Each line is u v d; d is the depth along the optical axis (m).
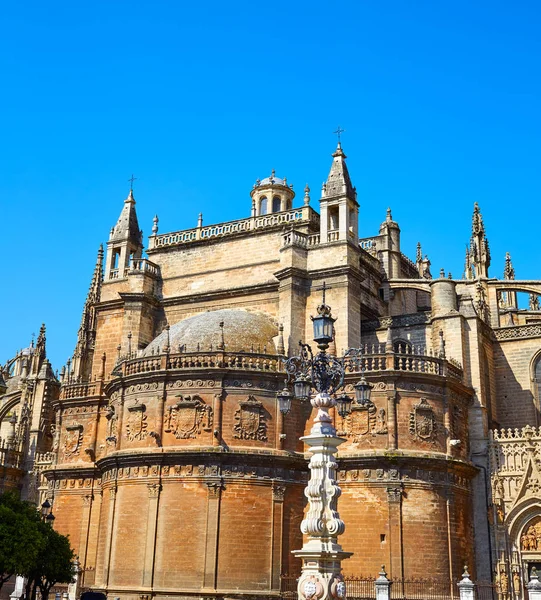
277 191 65.00
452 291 51.53
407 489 43.34
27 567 40.22
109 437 47.84
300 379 24.22
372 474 43.88
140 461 44.88
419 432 44.59
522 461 46.44
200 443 44.09
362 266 57.25
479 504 46.75
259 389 45.28
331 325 24.11
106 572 44.66
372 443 44.44
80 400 57.22
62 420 58.16
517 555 45.16
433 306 51.56
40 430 68.69
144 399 46.31
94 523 53.88
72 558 48.19
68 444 56.97
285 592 41.97
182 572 42.06
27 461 67.75
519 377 53.16
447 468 44.47
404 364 46.31
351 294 50.00
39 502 59.50
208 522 42.47
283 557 42.97
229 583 41.56
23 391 71.75
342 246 50.41
